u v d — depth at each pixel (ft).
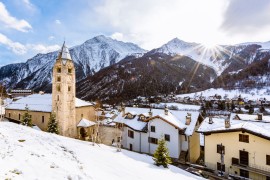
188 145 145.69
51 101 229.66
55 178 43.78
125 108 200.44
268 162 106.93
